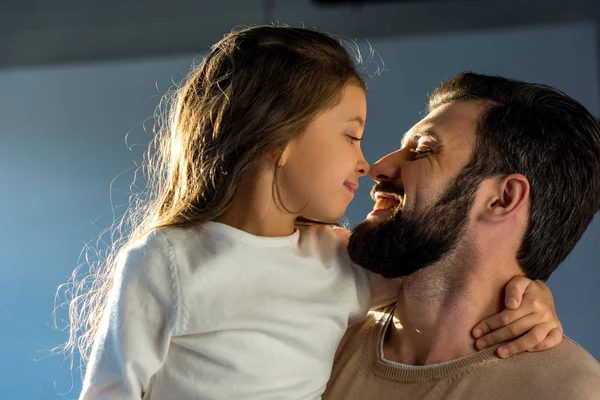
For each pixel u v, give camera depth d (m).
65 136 4.85
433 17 4.42
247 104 1.35
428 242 1.37
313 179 1.33
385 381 1.40
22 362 4.19
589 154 1.42
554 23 4.15
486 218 1.38
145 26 4.95
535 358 1.29
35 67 4.98
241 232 1.29
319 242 1.42
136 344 1.26
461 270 1.39
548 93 1.43
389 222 1.39
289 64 1.35
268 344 1.29
